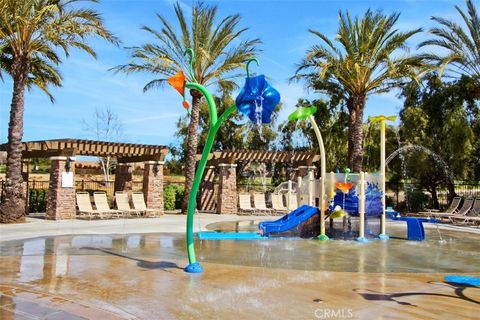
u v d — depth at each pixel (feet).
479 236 47.44
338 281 24.13
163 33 68.80
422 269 28.45
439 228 55.21
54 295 20.08
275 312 18.11
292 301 19.81
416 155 78.59
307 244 39.63
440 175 82.17
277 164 114.62
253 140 115.24
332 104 90.94
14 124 54.08
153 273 25.21
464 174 78.43
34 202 69.62
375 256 33.45
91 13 54.65
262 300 19.89
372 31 69.41
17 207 53.52
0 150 67.51
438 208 83.41
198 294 20.79
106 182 96.43
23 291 20.70
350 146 75.25
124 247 34.99
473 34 66.74
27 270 25.53
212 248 35.86
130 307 18.49
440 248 38.24
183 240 39.99
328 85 77.10
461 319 17.57
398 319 17.44
